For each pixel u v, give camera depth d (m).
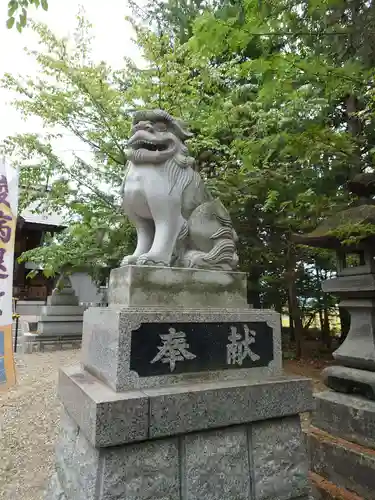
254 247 6.98
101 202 7.90
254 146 4.90
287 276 8.34
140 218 2.93
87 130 7.48
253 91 7.24
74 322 11.94
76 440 2.39
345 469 3.32
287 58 3.68
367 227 3.14
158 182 2.80
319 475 3.55
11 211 6.52
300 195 5.09
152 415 2.08
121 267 2.68
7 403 6.32
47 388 7.17
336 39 3.44
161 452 2.13
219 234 2.99
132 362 2.24
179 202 2.86
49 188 8.48
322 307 10.67
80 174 7.96
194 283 2.71
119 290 2.64
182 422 2.16
